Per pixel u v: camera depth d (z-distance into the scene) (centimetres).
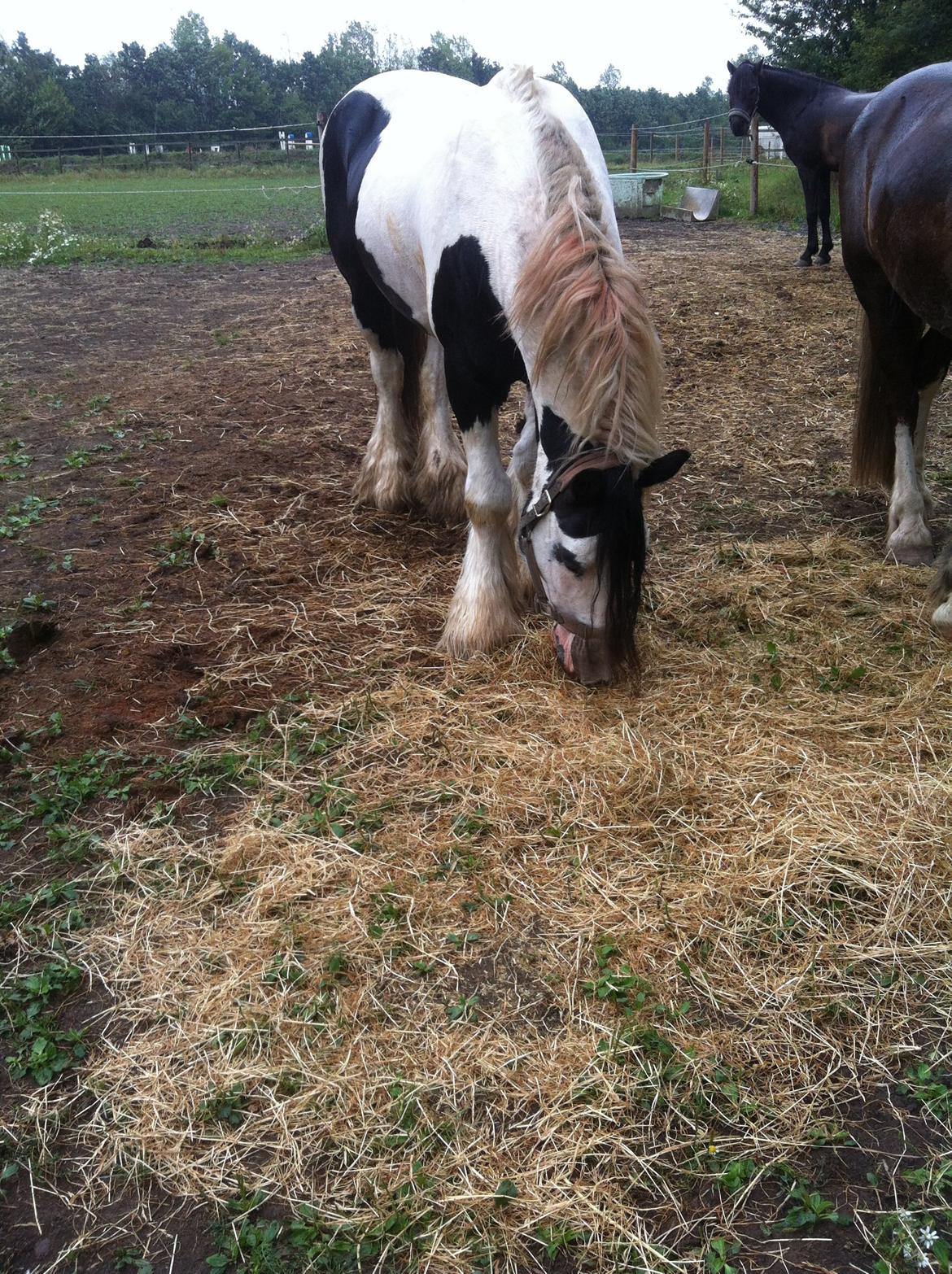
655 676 289
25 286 1002
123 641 323
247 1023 192
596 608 243
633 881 220
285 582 357
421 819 241
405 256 317
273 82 7081
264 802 249
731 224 1412
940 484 422
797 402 547
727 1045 184
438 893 220
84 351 708
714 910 212
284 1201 163
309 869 225
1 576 364
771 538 381
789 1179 162
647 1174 164
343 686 296
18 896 227
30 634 326
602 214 240
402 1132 170
